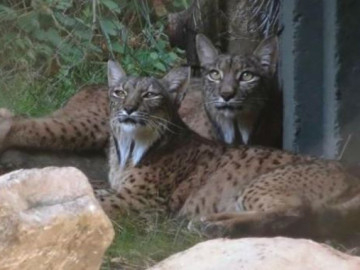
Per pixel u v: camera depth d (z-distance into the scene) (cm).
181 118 1431
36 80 1709
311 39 1328
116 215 1224
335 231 1126
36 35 1756
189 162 1277
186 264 783
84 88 1480
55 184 691
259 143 1443
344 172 1188
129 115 1277
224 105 1403
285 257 771
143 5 1861
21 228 663
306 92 1332
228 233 1107
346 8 1268
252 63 1427
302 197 1159
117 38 1811
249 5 1605
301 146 1338
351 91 1277
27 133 1386
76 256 685
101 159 1425
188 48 1628
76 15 1823
